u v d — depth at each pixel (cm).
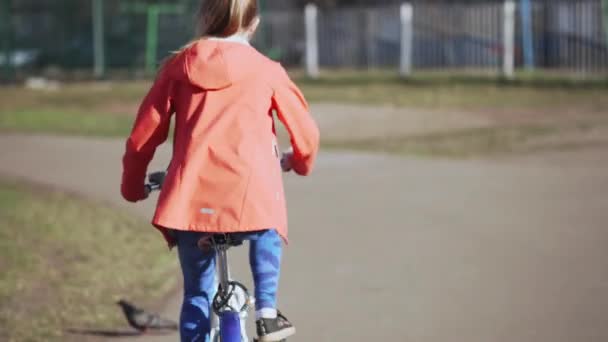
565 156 3969
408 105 5756
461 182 3369
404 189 3259
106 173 3706
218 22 1218
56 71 8119
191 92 1204
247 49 1212
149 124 1218
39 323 1858
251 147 1180
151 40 7900
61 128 5184
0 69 7894
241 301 1181
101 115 5747
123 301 1811
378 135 4834
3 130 5097
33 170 3797
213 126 1183
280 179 1212
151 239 2614
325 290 2052
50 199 3183
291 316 1866
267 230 1191
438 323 1788
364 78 7031
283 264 2291
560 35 6775
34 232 2653
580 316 1802
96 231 2702
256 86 1198
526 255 2300
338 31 8012
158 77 1236
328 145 4534
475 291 2006
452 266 2222
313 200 3105
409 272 2181
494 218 2741
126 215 2934
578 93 5894
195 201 1173
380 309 1895
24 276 2191
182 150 1187
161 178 1278
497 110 5462
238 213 1162
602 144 4241
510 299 1936
